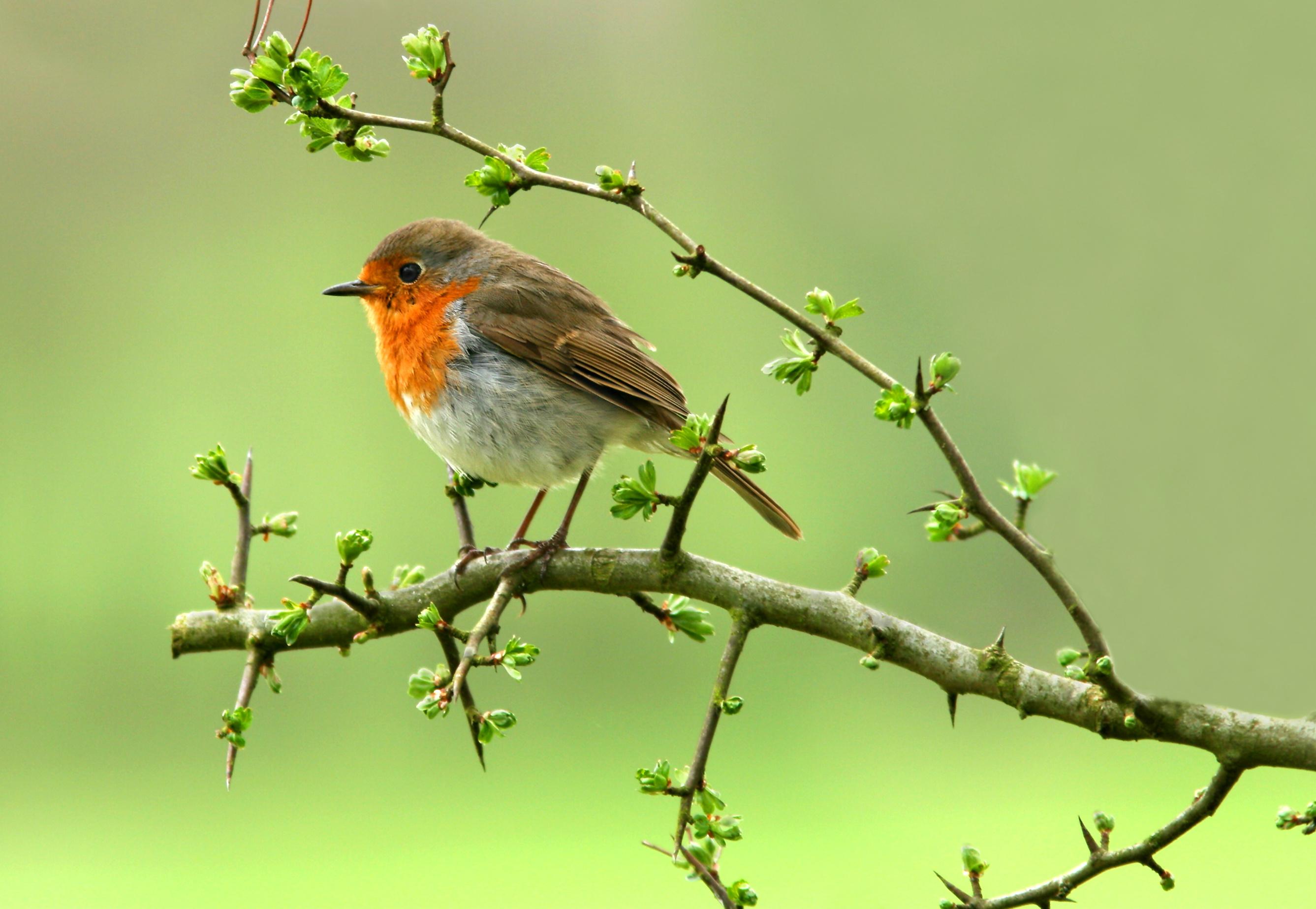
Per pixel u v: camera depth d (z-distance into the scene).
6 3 15.60
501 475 7.63
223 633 5.38
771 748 12.87
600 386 7.47
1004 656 4.64
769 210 14.90
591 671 13.48
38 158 15.53
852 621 4.74
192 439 14.41
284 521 5.64
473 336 7.45
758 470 4.50
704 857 4.20
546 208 15.70
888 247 13.78
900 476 14.08
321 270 15.57
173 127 16.02
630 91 15.99
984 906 4.43
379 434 14.80
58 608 13.54
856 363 4.42
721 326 14.95
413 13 16.17
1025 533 4.29
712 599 4.83
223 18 16.11
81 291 15.25
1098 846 4.48
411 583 5.52
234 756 4.81
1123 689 4.24
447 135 4.70
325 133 4.77
